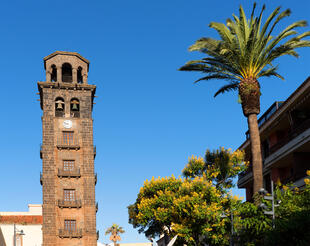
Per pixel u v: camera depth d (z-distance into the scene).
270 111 52.50
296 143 40.41
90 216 70.44
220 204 48.06
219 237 46.56
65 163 72.19
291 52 36.47
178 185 57.03
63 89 75.00
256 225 33.28
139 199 60.03
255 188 34.72
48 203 69.56
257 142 35.22
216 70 38.28
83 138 73.69
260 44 36.12
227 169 50.19
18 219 79.44
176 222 50.22
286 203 32.53
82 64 77.06
